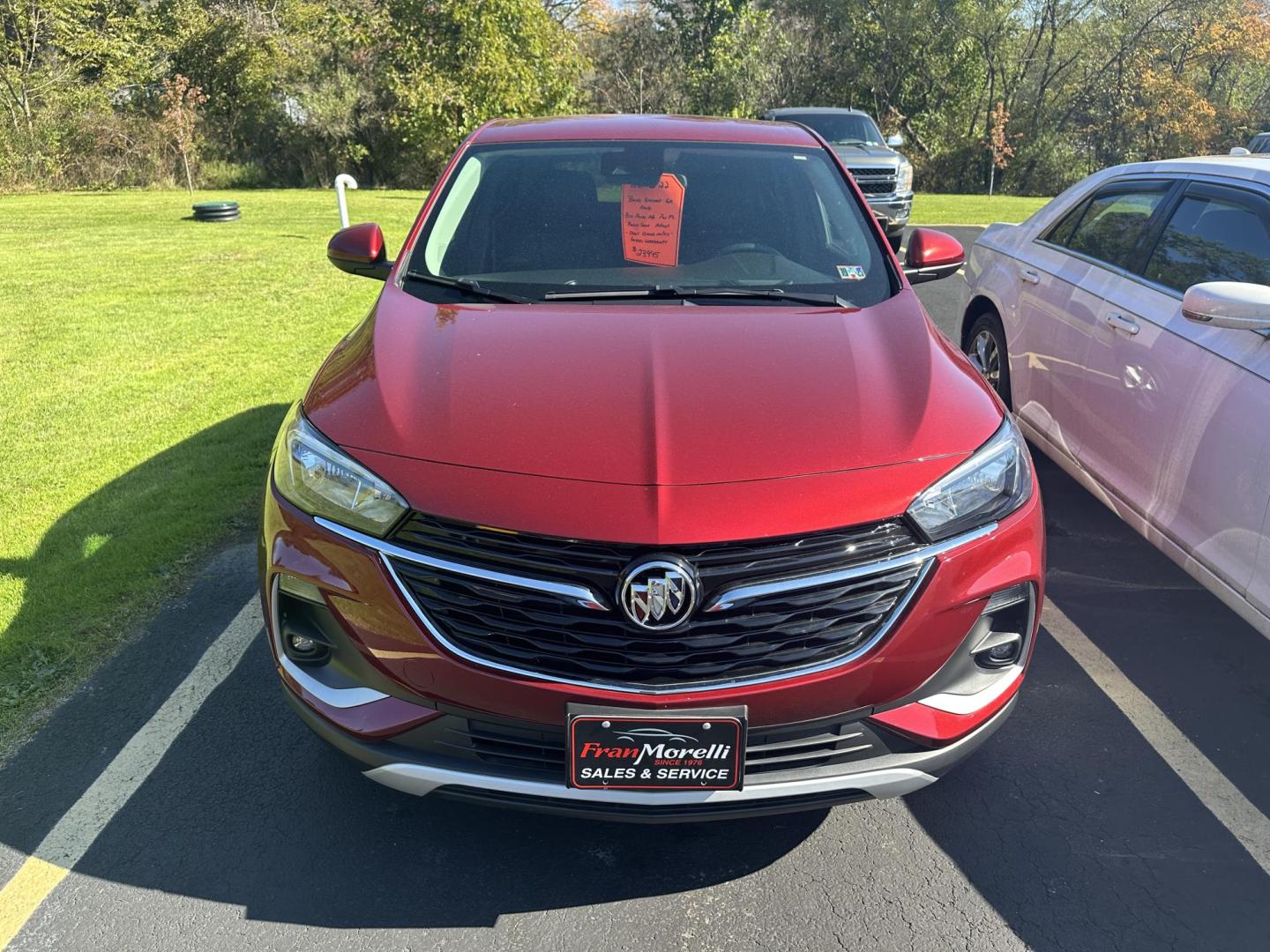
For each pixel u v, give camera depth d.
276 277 9.97
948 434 2.19
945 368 2.49
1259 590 2.81
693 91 36.91
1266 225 3.15
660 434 2.09
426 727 2.05
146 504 4.34
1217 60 38.12
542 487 1.97
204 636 3.33
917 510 2.02
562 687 1.93
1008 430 2.33
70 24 28.31
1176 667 3.19
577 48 32.72
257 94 30.84
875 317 2.73
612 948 2.13
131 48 29.81
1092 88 39.59
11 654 3.20
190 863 2.35
